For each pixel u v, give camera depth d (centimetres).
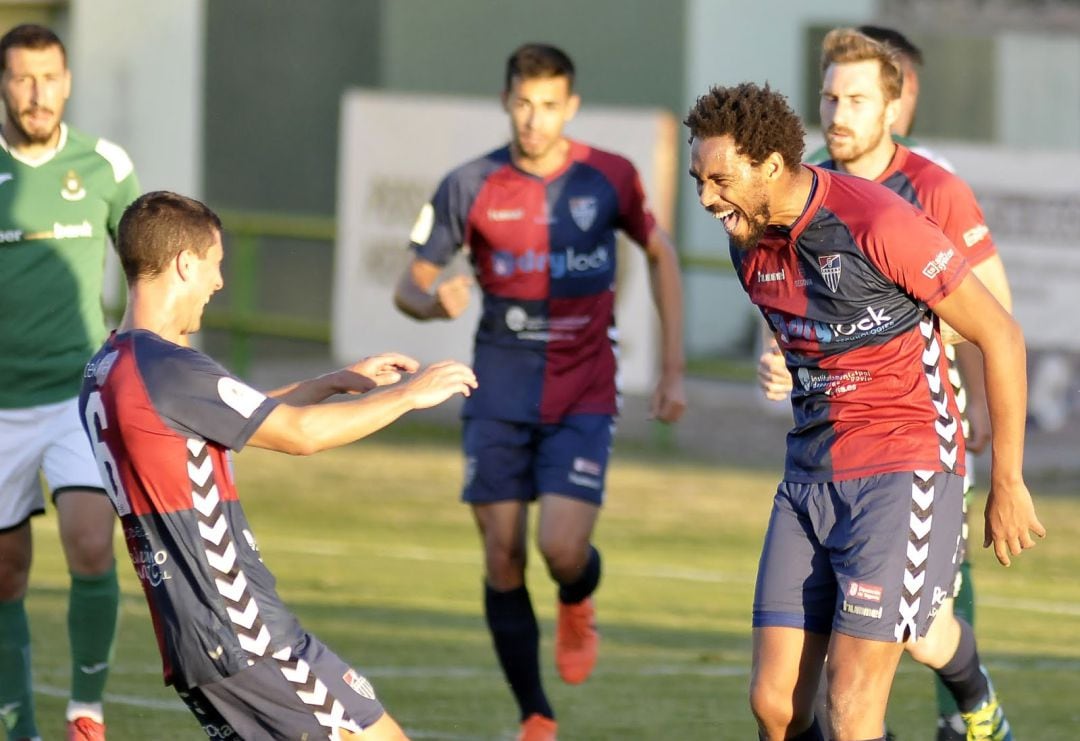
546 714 2097
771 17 6969
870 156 1909
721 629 2845
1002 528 1558
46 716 2169
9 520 2019
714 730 2133
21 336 2048
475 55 6894
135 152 6338
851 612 1534
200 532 1412
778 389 1836
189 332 1511
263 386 5759
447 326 5350
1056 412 5431
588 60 6894
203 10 6369
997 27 7819
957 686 1786
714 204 1526
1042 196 5153
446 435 5206
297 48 6700
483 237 2275
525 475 2230
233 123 6556
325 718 1433
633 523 3922
